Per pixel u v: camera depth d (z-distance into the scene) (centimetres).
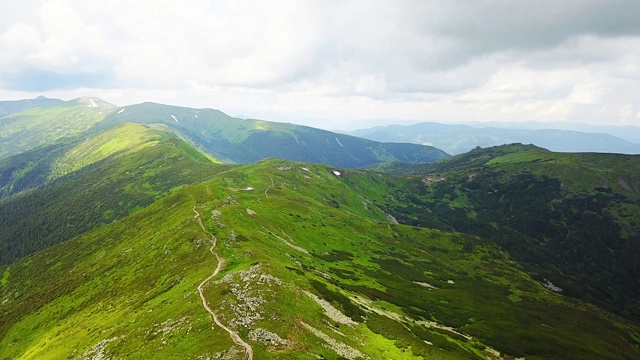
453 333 10825
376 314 9088
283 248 13950
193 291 8250
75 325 11212
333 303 8312
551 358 10869
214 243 12375
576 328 15212
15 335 13600
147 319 7931
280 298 7344
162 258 12975
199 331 6278
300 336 6162
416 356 7156
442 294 15125
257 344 5669
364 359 6141
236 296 7375
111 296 12256
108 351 7244
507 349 10719
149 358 5997
